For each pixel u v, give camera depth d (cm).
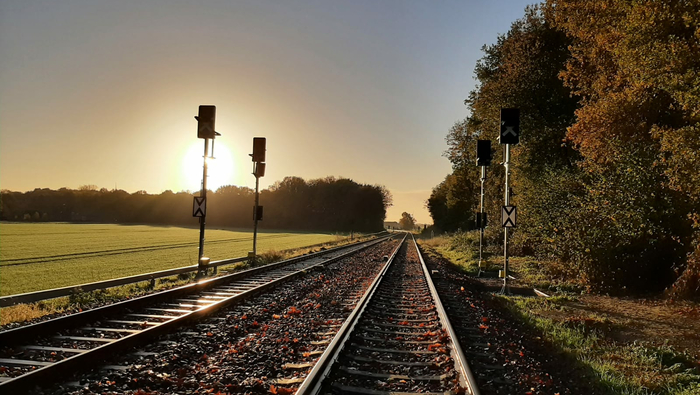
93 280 1794
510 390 544
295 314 987
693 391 586
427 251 3875
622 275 1495
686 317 1079
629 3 1484
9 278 1845
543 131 2850
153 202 13550
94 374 552
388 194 16175
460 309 1084
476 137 4631
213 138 1659
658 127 1476
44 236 5703
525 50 3061
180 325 807
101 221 13325
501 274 1533
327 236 8138
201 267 1628
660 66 1315
